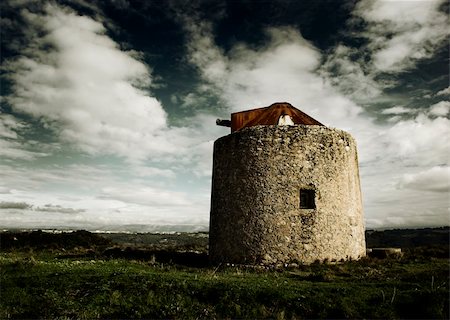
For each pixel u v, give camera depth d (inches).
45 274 467.8
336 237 568.1
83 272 470.6
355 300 364.2
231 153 619.2
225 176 620.7
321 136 597.0
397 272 484.4
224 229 601.3
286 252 548.1
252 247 561.9
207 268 562.3
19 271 488.7
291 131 591.8
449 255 634.8
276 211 562.9
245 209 580.7
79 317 377.4
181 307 383.6
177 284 415.5
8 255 748.0
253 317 359.9
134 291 410.0
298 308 362.9
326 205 572.7
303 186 572.4
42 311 389.4
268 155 585.3
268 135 591.5
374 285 407.5
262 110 744.3
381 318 341.7
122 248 893.8
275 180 574.6
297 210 562.3
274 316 356.5
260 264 550.6
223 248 596.7
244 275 484.4
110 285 423.8
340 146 608.7
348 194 601.0
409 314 346.3
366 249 658.8
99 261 596.7
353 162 630.5
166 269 538.9
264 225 561.9
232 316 365.7
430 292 360.5
